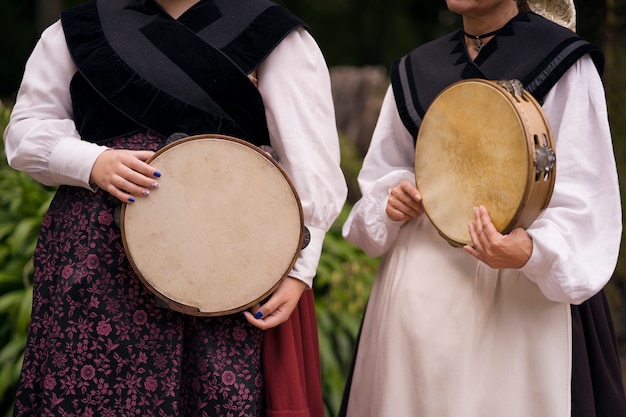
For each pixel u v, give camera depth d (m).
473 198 2.52
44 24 10.88
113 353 2.35
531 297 2.59
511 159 2.41
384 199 2.84
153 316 2.39
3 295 3.97
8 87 11.37
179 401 2.43
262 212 2.41
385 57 12.56
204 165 2.37
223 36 2.45
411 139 2.86
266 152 2.44
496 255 2.43
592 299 2.71
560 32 2.62
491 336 2.62
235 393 2.38
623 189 4.12
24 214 4.20
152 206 2.35
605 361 2.70
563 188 2.51
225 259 2.38
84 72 2.42
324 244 4.48
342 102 7.08
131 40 2.42
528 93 2.48
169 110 2.39
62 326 2.36
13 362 3.70
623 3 4.04
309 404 2.61
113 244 2.38
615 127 4.11
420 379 2.61
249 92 2.44
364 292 4.37
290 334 2.52
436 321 2.61
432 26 12.67
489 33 2.70
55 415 2.34
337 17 12.62
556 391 2.54
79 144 2.40
